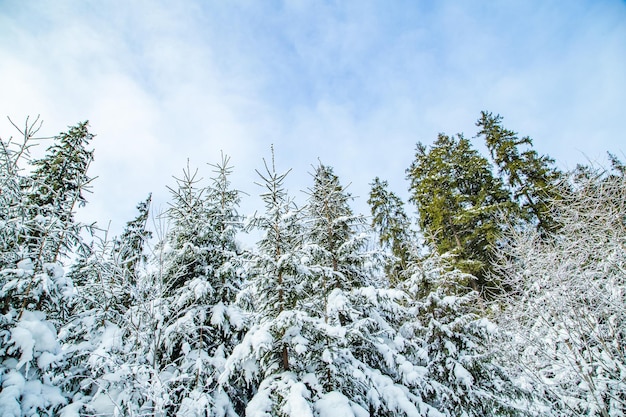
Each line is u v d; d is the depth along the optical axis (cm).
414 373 824
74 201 938
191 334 878
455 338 1059
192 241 1024
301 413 541
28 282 718
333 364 717
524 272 898
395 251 2003
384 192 2397
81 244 893
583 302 781
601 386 724
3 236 757
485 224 1780
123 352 775
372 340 873
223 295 999
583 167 971
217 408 731
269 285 786
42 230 805
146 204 1489
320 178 1180
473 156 2408
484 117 2392
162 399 645
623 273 775
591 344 790
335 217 1130
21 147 803
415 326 1087
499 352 938
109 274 852
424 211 2252
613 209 834
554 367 845
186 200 1092
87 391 761
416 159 2759
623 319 750
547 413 856
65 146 1409
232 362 657
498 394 961
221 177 1202
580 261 830
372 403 722
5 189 782
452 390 923
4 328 671
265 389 654
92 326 842
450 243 1962
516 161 2039
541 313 823
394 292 929
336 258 1028
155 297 834
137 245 1021
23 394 595
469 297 1131
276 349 734
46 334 679
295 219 857
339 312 891
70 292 771
